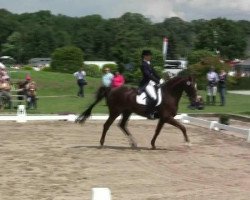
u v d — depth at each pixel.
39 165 10.85
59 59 52.22
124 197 8.05
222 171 10.52
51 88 36.94
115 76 24.03
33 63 95.69
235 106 27.09
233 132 17.33
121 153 12.70
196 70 33.53
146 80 13.16
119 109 13.29
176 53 93.81
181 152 13.02
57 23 150.62
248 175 10.10
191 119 20.05
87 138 15.45
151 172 10.33
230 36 94.75
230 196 8.22
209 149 13.61
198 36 86.31
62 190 8.47
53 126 18.33
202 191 8.59
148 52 13.16
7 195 8.04
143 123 19.95
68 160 11.54
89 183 9.12
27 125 18.53
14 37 119.06
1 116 19.84
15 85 29.70
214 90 27.44
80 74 32.12
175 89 13.16
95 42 112.69
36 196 7.98
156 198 8.02
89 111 13.66
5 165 10.79
